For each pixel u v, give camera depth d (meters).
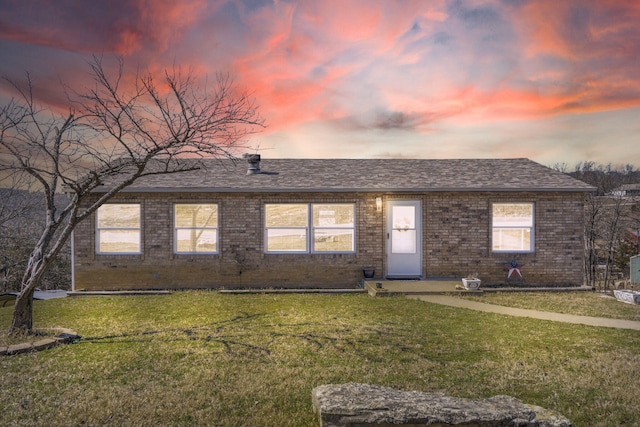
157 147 8.39
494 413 4.45
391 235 14.69
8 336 8.09
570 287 13.84
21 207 13.20
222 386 5.96
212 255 14.44
